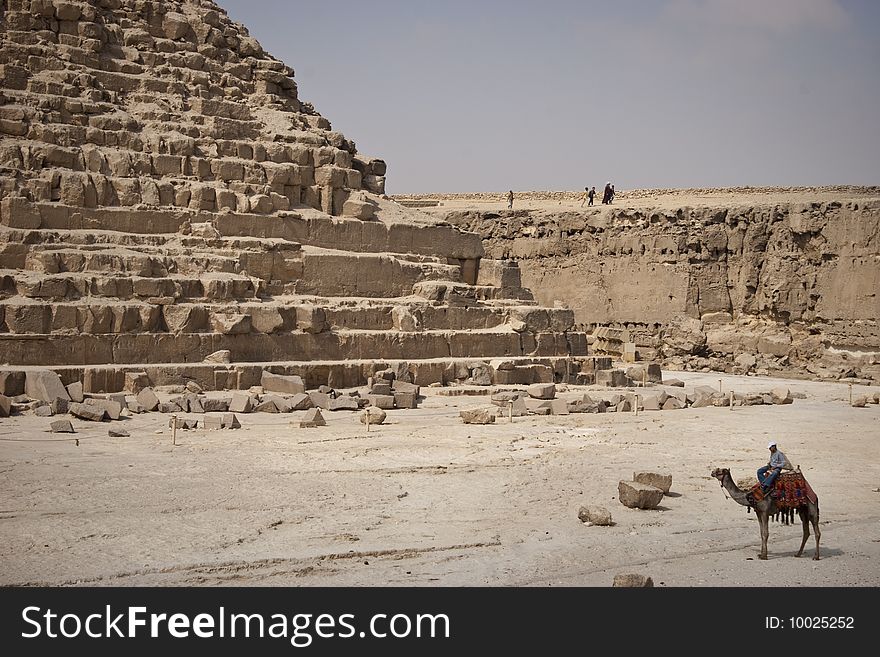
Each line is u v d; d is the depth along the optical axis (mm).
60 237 32625
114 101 38000
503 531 16734
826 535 17281
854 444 27016
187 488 18906
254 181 38531
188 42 41656
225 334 32688
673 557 15633
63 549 14930
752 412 33969
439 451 23797
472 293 40469
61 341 30016
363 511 17734
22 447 22266
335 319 36188
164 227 35469
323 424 27250
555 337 41406
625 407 33469
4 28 37281
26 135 34844
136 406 27906
